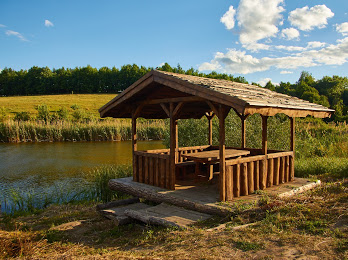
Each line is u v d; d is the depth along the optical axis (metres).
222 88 6.41
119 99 8.17
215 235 4.55
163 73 6.99
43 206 9.42
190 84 6.32
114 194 10.16
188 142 14.71
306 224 4.62
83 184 12.20
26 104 56.53
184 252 4.03
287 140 13.47
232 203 6.11
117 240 5.49
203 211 6.11
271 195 6.60
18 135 28.62
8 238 5.33
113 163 16.97
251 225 4.86
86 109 54.91
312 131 18.20
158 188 7.69
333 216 4.85
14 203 9.63
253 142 13.05
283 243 3.97
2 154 20.64
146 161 8.27
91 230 6.29
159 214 6.08
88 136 30.25
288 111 6.93
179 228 5.20
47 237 5.90
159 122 35.00
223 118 6.21
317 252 3.65
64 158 18.88
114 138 30.81
